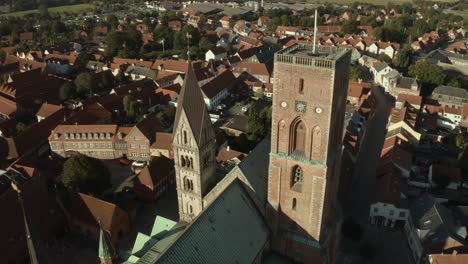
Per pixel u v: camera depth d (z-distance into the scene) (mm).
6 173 104625
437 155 139250
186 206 92000
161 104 178875
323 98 60062
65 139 136875
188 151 83562
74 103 185625
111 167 133000
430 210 97312
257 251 71250
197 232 62656
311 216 70438
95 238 98562
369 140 151500
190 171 86000
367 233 102938
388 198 103875
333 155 69375
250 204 75500
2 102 175250
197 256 61062
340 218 85625
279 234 75125
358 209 112062
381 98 196375
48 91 190500
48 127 147500
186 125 80750
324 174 65500
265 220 76000
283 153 67625
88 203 99312
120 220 99000
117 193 116188
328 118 61031
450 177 115938
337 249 91438
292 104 62750
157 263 55531
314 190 67625
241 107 179500
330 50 66375
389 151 127625
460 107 172875
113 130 136875
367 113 161250
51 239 97062
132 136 133750
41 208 97500
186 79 79750
